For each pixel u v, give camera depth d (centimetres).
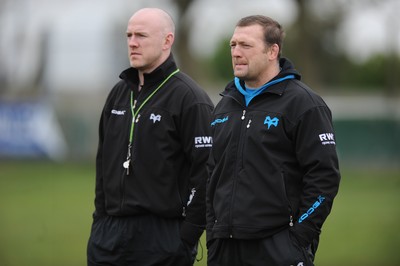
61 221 4594
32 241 3859
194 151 1875
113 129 1950
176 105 1892
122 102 1961
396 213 4906
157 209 1878
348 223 4559
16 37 11088
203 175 1875
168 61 1927
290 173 1669
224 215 1673
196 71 10675
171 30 1931
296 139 1667
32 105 8456
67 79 11212
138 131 1898
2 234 4088
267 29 1698
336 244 3850
